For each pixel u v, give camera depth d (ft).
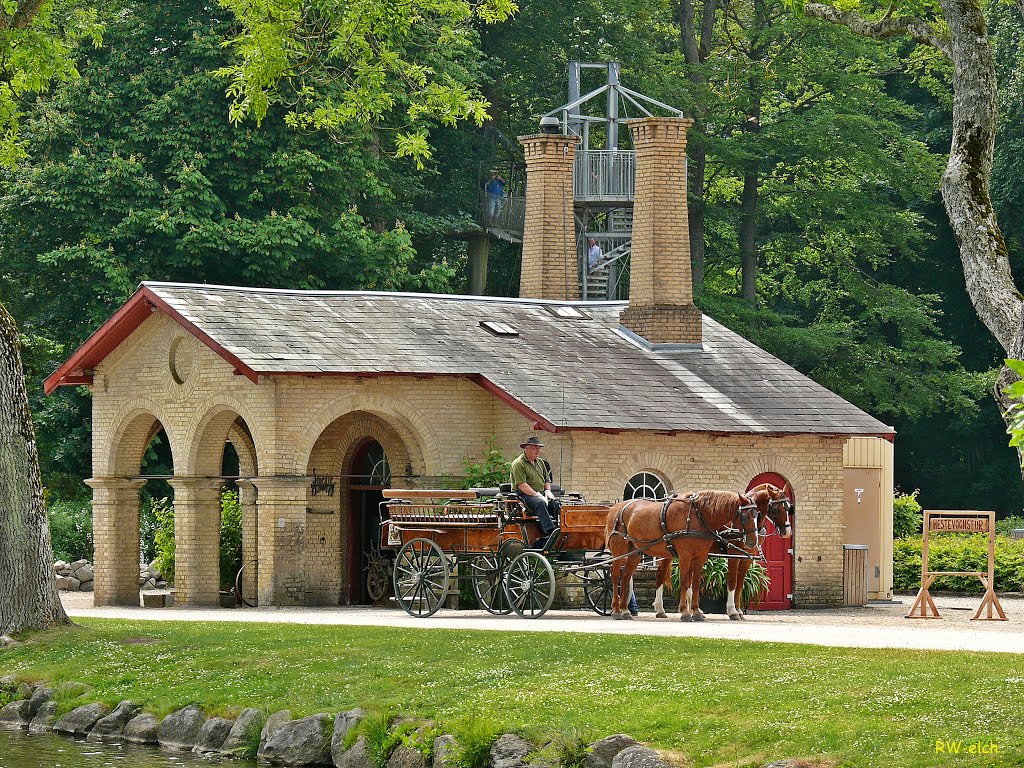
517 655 89.30
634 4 230.07
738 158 233.96
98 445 150.61
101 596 149.28
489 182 221.46
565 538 117.08
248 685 89.86
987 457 264.93
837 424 143.23
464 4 128.57
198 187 182.80
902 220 241.55
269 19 123.24
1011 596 157.89
